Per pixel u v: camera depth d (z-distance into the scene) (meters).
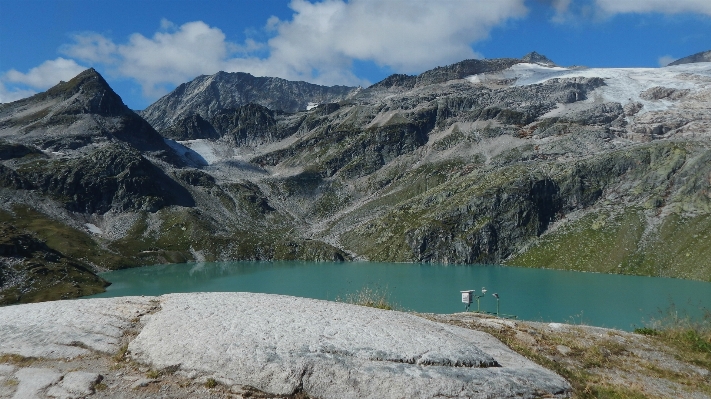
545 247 195.75
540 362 19.48
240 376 15.63
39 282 113.50
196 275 158.62
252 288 122.81
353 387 15.30
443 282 135.00
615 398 16.73
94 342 18.25
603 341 23.73
